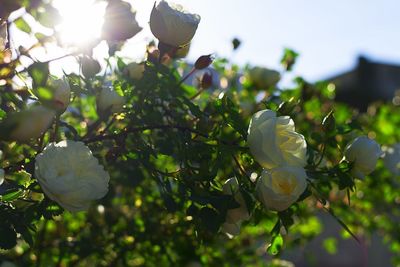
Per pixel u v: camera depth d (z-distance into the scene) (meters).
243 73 1.28
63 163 0.70
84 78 0.87
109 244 1.17
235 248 1.36
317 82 1.46
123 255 1.14
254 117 0.74
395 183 1.48
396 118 1.66
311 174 0.82
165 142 0.86
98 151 0.88
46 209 0.75
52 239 1.19
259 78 1.20
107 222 1.15
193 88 1.02
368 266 3.15
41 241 1.09
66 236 1.20
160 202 1.15
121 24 0.81
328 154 1.00
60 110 0.74
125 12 0.81
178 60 1.06
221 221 0.74
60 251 1.10
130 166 0.96
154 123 0.86
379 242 3.14
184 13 0.80
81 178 0.71
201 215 0.76
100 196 0.71
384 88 4.88
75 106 1.07
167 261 1.19
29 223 0.75
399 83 4.96
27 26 0.83
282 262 1.45
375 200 1.53
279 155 0.72
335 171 0.83
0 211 0.76
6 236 0.75
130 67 0.92
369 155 0.83
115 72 0.97
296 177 0.72
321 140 0.92
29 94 0.82
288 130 0.75
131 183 1.00
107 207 1.11
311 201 1.41
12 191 0.74
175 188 0.93
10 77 0.84
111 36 0.82
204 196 0.75
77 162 0.71
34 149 0.82
